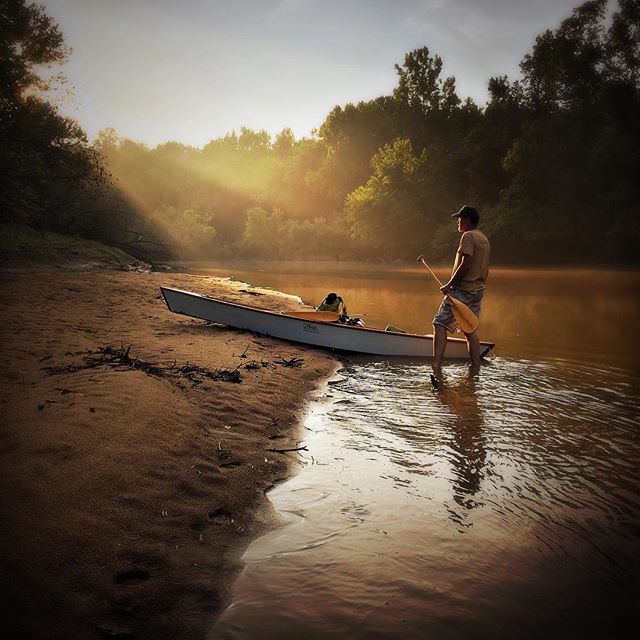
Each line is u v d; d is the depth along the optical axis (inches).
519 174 1501.0
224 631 80.6
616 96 1423.5
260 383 218.2
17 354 213.6
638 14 1437.0
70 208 986.1
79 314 347.3
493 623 83.5
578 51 1528.1
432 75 2130.9
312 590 91.4
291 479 136.0
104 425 140.6
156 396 171.3
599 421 180.2
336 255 2161.7
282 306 495.2
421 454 152.6
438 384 235.0
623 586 92.8
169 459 130.6
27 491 105.5
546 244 1576.0
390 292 698.8
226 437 155.3
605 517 116.5
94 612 80.0
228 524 111.0
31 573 84.4
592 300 606.9
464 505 122.3
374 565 99.1
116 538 97.1
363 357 308.7
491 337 352.8
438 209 1817.2
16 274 629.6
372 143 2305.6
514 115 1684.3
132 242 1146.0
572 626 83.0
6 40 784.9
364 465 145.0
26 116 775.7
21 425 135.9
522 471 140.6
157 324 334.6
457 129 2014.0
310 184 2465.6
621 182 1365.7
